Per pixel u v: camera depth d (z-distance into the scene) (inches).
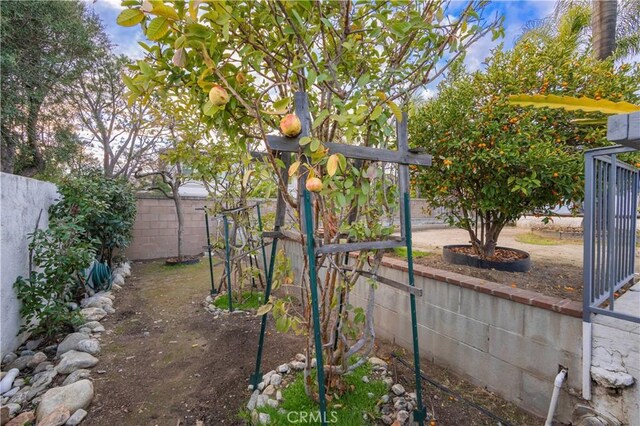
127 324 130.4
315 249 56.3
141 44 55.9
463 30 63.8
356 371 85.0
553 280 101.7
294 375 85.8
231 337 114.4
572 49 119.2
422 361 97.7
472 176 111.7
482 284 84.7
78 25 206.4
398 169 71.2
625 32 245.3
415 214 343.0
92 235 183.8
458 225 129.2
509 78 110.9
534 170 94.6
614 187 65.9
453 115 113.5
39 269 120.0
